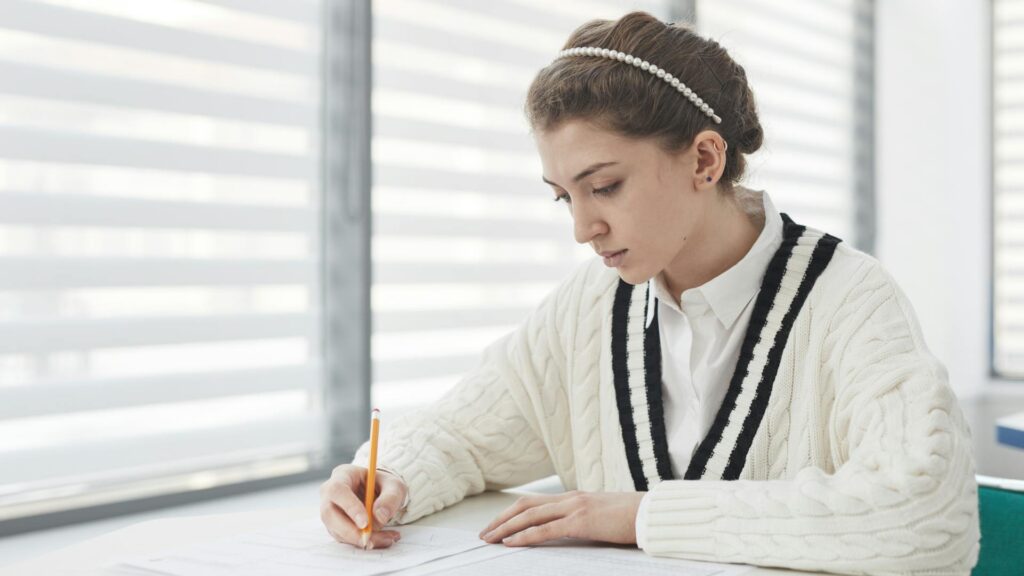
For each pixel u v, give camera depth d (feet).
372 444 3.54
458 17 8.20
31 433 5.85
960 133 14.28
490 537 3.44
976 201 14.61
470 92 8.32
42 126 5.83
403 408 7.91
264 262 6.94
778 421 3.82
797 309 3.84
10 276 5.71
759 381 3.85
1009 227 14.65
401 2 7.77
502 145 8.58
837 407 3.60
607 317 4.34
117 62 6.16
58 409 5.94
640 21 3.63
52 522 5.77
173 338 6.45
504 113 8.59
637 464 4.11
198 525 3.74
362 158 7.29
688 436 4.04
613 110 3.38
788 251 3.94
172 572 3.02
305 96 7.14
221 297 6.71
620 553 3.27
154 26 6.32
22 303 5.77
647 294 4.25
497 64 8.54
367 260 7.33
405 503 3.76
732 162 3.85
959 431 3.15
